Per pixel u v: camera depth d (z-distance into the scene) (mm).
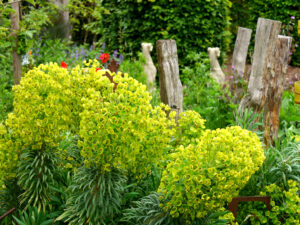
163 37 7031
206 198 2080
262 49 4047
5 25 4484
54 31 7816
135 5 7020
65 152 2574
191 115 2742
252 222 2842
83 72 2455
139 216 2299
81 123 2117
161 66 4051
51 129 2346
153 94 5590
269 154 2949
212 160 2135
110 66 5031
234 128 2285
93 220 2252
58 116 2293
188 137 2783
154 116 2348
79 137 2490
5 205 2590
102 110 2084
